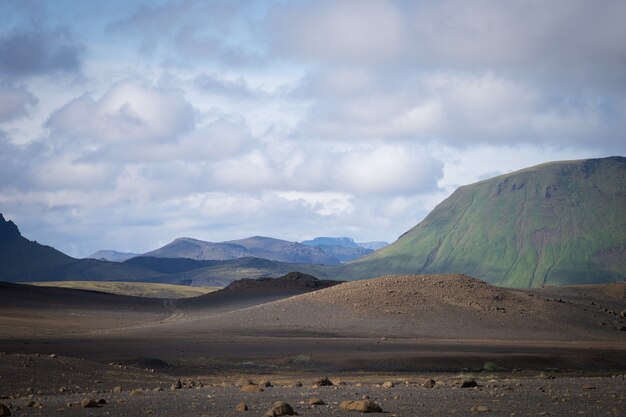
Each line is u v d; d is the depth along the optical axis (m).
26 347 76.88
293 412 23.53
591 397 30.23
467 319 102.19
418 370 62.03
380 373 59.84
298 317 103.88
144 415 24.17
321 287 183.25
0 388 35.09
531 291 141.62
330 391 35.22
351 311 105.31
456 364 64.38
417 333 93.75
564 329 101.94
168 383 43.25
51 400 30.05
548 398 29.92
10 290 171.25
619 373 60.44
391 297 110.12
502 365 64.62
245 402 28.39
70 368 42.38
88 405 26.78
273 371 60.84
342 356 68.44
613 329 105.69
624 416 23.50
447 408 25.95
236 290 183.50
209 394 33.16
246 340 86.25
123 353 72.25
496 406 26.66
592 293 146.38
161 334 95.56
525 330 99.06
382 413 24.38
